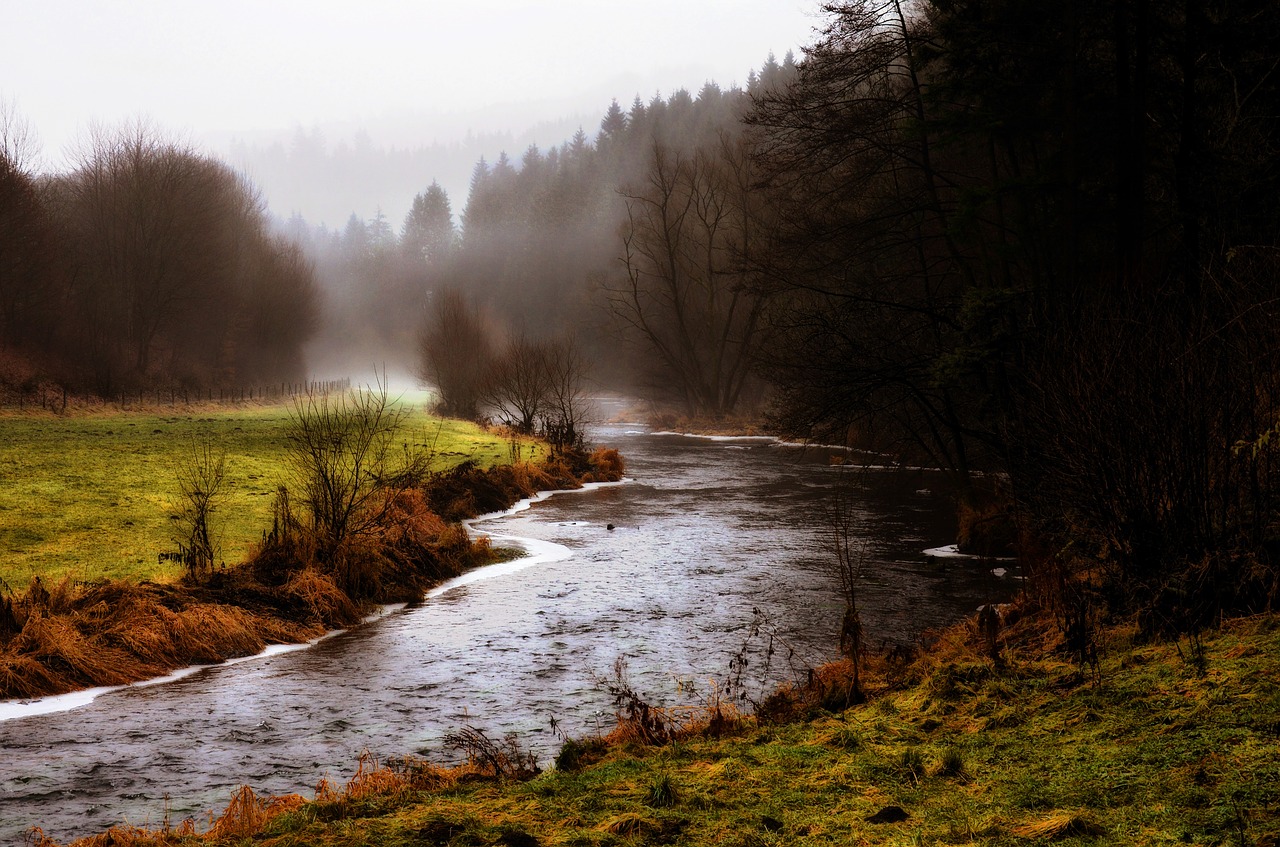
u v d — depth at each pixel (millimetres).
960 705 6125
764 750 5477
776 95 21922
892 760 4973
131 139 68562
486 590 14867
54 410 45281
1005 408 16344
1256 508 7199
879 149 21328
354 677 10078
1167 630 6961
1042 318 15062
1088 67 18328
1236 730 4520
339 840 4242
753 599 14031
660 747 6113
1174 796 3889
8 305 56344
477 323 55000
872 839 3814
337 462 16438
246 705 9055
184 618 11055
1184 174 15734
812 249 22969
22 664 9469
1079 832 3631
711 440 53281
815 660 10508
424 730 8234
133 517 17969
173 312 69000
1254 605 6973
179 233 67125
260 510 19516
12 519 17078
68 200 69375
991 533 17641
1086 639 7320
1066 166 16797
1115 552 8023
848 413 18938
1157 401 7770
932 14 20297
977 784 4465
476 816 4488
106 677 9789
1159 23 16406
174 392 62938
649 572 16281
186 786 6930
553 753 7414
